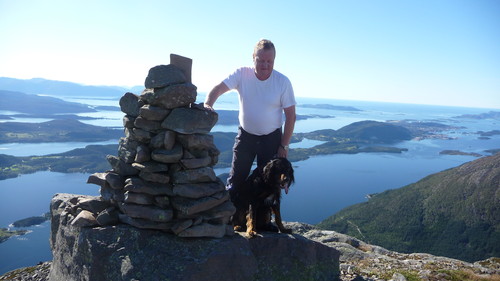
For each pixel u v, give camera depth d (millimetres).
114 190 4438
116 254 4117
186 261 3971
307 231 11797
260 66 4711
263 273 4719
